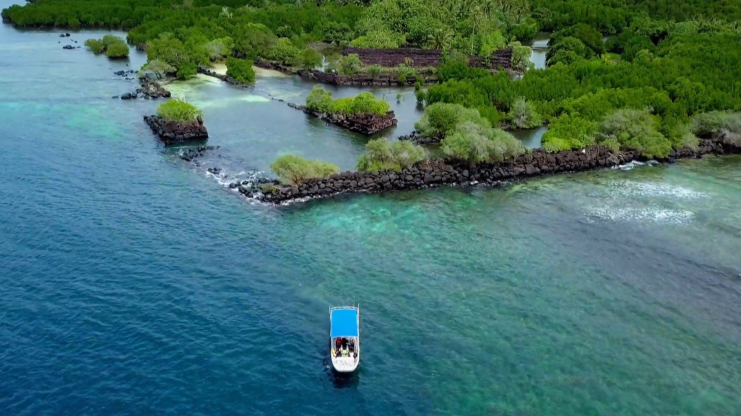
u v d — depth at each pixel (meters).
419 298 70.06
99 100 147.38
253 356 60.25
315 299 69.31
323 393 56.16
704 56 158.88
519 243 82.81
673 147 116.12
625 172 108.19
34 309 65.94
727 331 65.81
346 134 127.75
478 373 58.91
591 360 60.94
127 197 93.81
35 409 53.03
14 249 77.62
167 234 82.62
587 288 72.81
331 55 197.25
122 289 69.94
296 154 114.31
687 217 90.75
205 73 181.25
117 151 113.62
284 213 90.06
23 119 130.12
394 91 167.38
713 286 73.69
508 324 66.00
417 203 94.81
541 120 134.50
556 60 178.25
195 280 72.12
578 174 107.38
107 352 59.97
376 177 99.56
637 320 67.25
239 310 66.94
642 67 150.38
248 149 116.88
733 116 119.00
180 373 57.72
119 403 54.00
